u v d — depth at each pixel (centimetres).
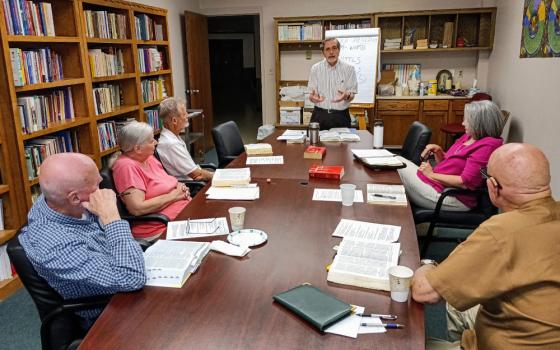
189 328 114
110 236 140
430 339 146
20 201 276
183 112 295
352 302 126
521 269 109
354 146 342
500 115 256
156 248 156
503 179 119
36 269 140
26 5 279
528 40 413
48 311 146
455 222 268
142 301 127
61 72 331
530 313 110
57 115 325
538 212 113
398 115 604
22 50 283
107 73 385
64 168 137
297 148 340
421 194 274
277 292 131
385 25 621
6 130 264
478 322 126
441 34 609
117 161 230
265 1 647
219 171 259
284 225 183
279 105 648
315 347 106
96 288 140
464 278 113
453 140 574
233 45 1284
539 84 379
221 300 127
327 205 207
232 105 1191
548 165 117
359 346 107
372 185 236
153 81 484
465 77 620
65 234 137
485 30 577
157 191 239
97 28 367
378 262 144
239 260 152
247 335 111
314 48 650
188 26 579
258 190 231
